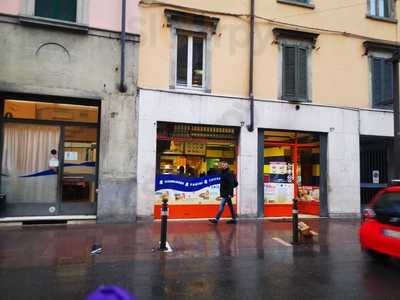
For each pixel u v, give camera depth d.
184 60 11.99
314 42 13.23
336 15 13.67
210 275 5.93
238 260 6.91
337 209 13.04
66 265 6.44
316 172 13.30
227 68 12.19
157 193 11.43
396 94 10.53
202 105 11.70
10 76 9.99
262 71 12.58
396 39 14.47
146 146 11.08
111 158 10.77
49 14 10.55
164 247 7.65
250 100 12.21
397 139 10.47
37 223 10.31
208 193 11.98
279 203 12.78
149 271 6.13
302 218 12.60
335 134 13.24
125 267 6.36
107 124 10.79
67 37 10.55
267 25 12.73
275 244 8.32
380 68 14.12
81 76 10.62
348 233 9.80
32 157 10.63
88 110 11.19
